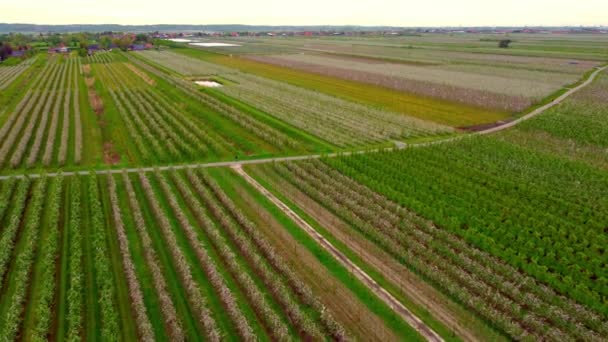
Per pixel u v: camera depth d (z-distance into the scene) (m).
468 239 36.22
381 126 68.88
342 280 31.00
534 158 53.53
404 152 55.81
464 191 43.94
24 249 33.66
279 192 45.69
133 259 32.84
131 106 79.00
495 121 73.94
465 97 90.81
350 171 49.16
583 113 76.19
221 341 25.27
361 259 33.66
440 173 48.84
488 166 50.94
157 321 26.80
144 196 43.62
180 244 35.06
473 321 27.25
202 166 52.47
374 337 25.73
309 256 33.94
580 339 26.06
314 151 58.25
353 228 38.41
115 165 52.72
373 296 29.36
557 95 94.12
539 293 29.69
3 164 52.34
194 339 25.56
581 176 48.00
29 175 49.03
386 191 44.44
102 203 41.81
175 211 39.91
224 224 37.91
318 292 29.73
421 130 67.06
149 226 37.75
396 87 103.31
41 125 66.81
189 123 68.75
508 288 29.73
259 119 73.44
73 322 25.66
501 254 33.75
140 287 29.69
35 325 26.42
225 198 42.44
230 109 78.44
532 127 69.19
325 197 42.91
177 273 31.44
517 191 44.44
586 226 38.12
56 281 30.25
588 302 28.45
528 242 34.84
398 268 32.59
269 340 25.69
